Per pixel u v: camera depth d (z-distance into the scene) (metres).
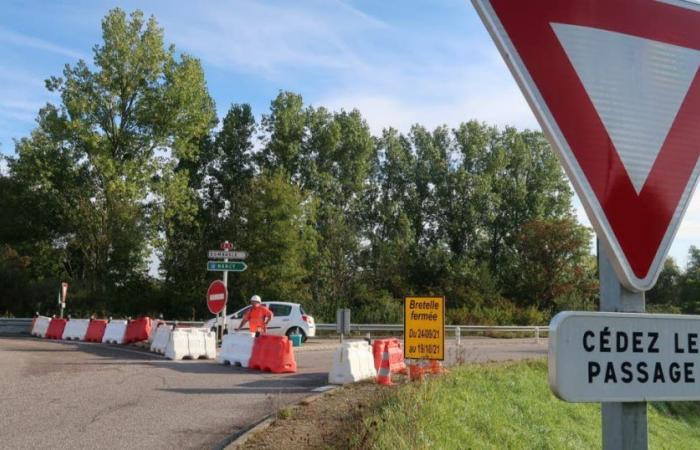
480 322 42.88
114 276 45.06
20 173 46.06
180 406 10.56
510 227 64.62
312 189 57.38
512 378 14.26
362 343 14.77
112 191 43.16
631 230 1.98
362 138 60.44
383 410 8.69
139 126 45.03
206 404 10.77
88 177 45.94
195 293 44.81
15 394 11.41
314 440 7.61
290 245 44.72
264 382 13.75
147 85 44.91
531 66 1.98
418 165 66.44
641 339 2.00
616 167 1.99
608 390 1.96
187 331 18.86
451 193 64.56
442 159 66.50
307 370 16.52
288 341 16.06
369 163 62.16
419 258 57.22
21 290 38.72
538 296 56.16
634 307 2.03
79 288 42.09
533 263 57.56
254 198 45.78
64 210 45.16
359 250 55.12
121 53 43.62
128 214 43.34
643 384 1.99
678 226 2.02
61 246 46.00
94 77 43.47
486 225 64.62
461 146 66.56
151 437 8.30
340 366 13.78
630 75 2.03
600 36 2.03
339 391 11.97
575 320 1.96
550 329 1.96
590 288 55.47
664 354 2.02
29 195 45.44
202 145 56.25
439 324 13.12
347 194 61.44
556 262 56.44
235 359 16.97
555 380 1.92
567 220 57.31
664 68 2.07
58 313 39.09
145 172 44.12
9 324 31.09
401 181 66.19
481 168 66.00
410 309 13.41
